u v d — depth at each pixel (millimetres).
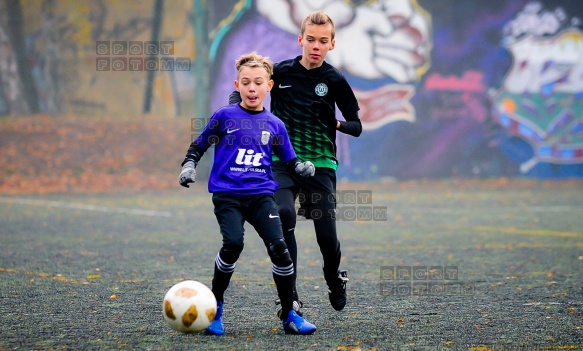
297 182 17984
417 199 59000
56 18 74000
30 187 63750
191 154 16703
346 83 18547
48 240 33406
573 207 52781
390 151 77000
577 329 16922
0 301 19734
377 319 18109
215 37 73250
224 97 73438
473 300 20812
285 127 17344
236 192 16422
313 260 29219
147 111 74250
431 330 16781
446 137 78250
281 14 73688
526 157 79688
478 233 38344
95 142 71938
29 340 15305
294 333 16266
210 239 34562
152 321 17375
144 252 30172
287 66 18547
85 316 17906
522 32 79625
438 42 77938
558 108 80188
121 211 47188
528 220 44625
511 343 15484
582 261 28953
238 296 21188
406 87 77250
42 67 74000
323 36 18047
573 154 80250
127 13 74000
